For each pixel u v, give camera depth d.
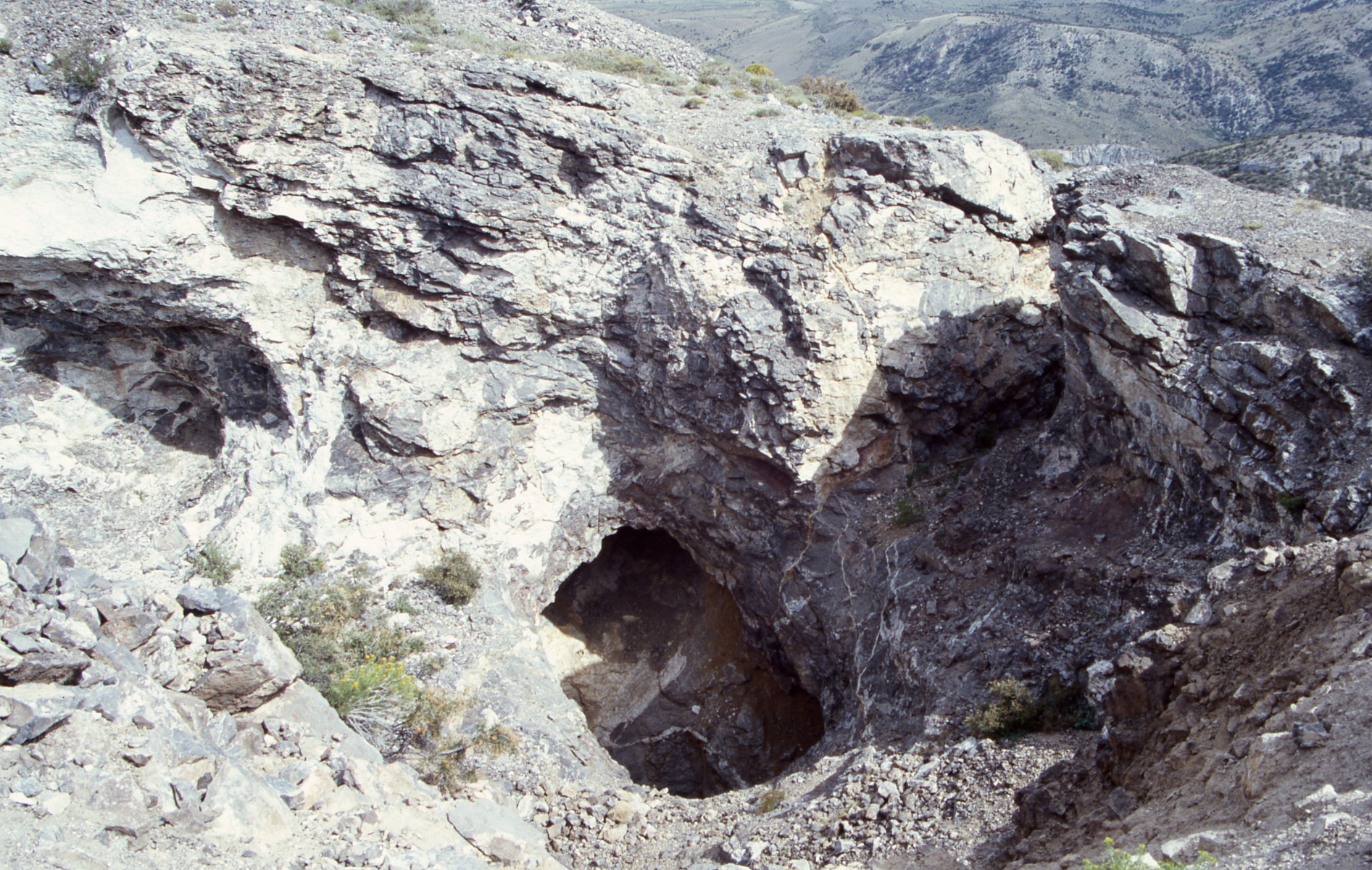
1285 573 15.31
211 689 15.95
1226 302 20.06
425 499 28.77
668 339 27.20
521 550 30.25
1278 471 17.62
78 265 24.86
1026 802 15.62
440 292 27.09
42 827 11.56
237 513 27.61
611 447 30.81
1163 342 20.16
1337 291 18.55
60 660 13.27
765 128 28.75
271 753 15.57
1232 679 14.38
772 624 29.91
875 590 26.06
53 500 27.12
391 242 26.25
